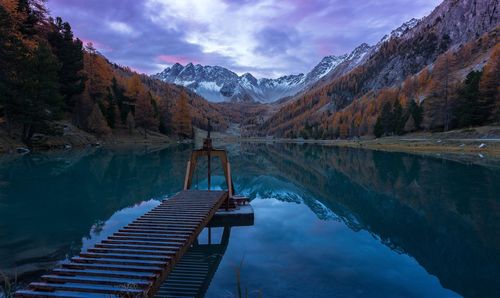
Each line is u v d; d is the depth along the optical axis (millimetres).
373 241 11477
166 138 95875
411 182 25766
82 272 6445
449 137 67875
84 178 24641
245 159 52125
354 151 69562
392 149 68625
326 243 11062
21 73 40938
